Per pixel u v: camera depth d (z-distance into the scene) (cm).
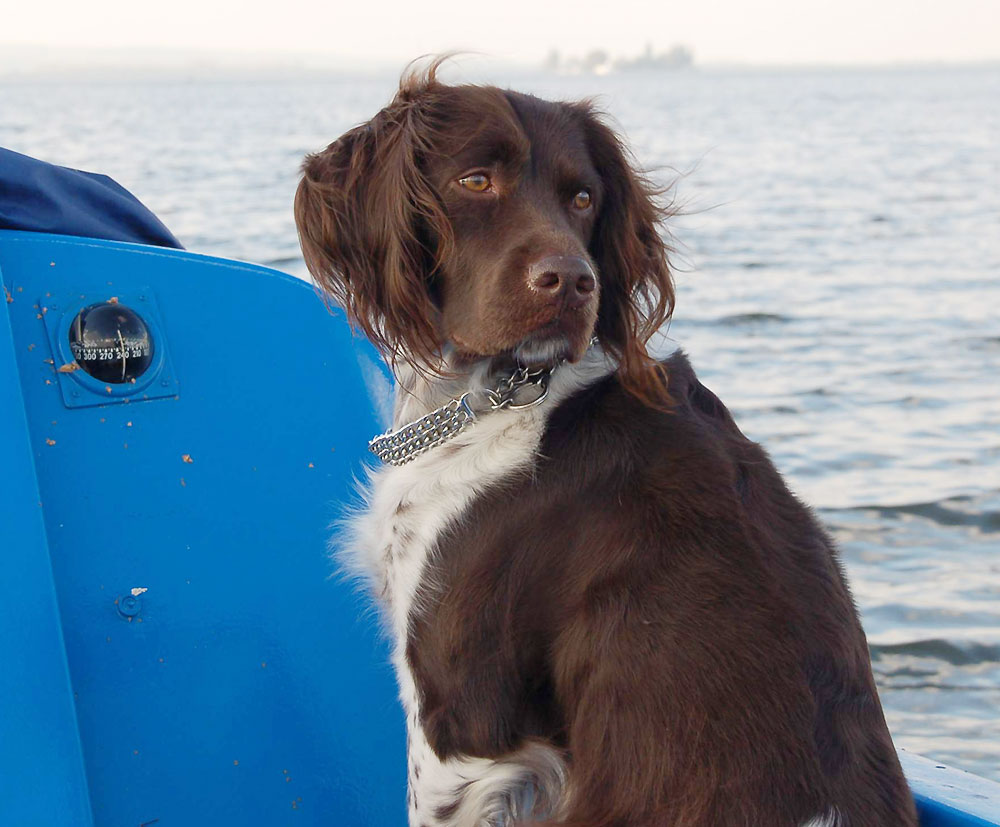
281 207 1914
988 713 427
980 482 655
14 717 199
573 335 217
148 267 245
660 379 228
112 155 3362
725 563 198
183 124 6344
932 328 1110
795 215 2230
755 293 1335
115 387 236
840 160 3750
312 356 261
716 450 216
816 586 204
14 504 208
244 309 254
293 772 241
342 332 266
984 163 3609
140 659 231
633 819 190
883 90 19188
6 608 202
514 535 217
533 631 212
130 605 231
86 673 225
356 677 250
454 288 229
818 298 1295
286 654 245
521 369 229
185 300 248
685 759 187
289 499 252
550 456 220
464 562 221
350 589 251
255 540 246
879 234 1927
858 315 1185
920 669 456
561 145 232
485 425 230
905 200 2500
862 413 811
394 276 229
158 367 241
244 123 6438
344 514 255
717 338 1083
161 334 243
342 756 246
